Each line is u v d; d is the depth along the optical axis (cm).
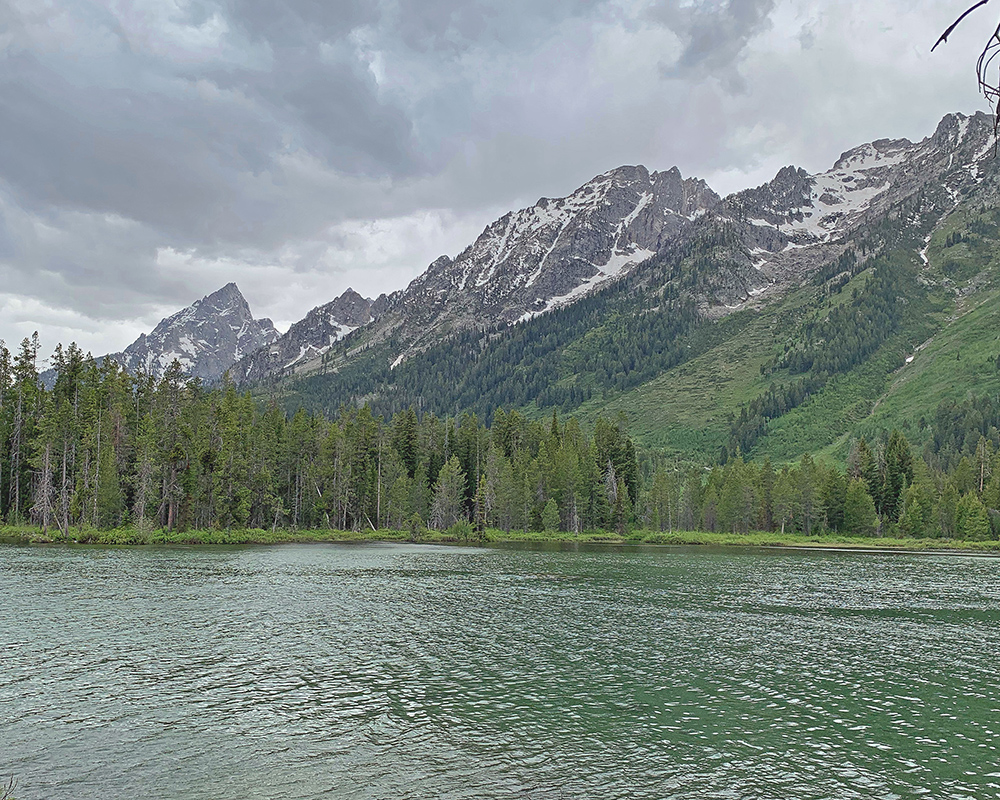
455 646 3947
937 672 3534
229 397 14038
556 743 2481
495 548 12156
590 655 3797
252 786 2089
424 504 15912
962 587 7056
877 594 6438
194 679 3178
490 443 17400
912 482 17312
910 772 2267
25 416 12606
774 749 2453
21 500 12494
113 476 11619
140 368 14600
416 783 2130
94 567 7219
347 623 4522
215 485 12019
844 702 3005
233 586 6075
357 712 2775
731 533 16538
